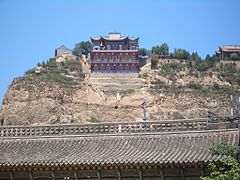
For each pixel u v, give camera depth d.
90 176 46.84
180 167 45.38
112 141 49.25
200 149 46.22
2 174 47.78
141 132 49.62
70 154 47.22
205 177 41.75
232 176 40.56
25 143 50.16
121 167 45.69
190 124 49.56
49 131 50.81
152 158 45.09
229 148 42.81
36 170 47.09
